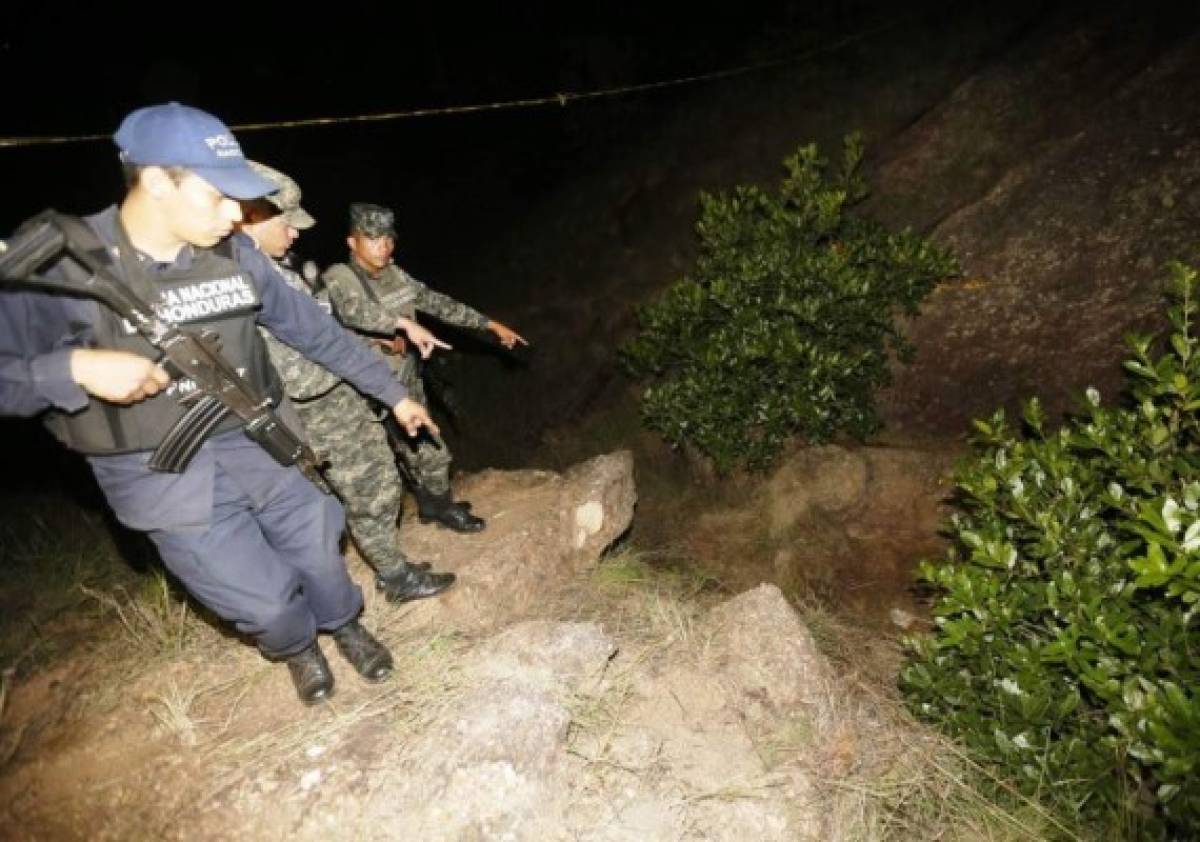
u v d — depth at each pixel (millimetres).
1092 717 2598
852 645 3652
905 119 6027
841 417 4523
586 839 2238
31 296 1763
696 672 2842
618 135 7699
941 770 2666
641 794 2375
